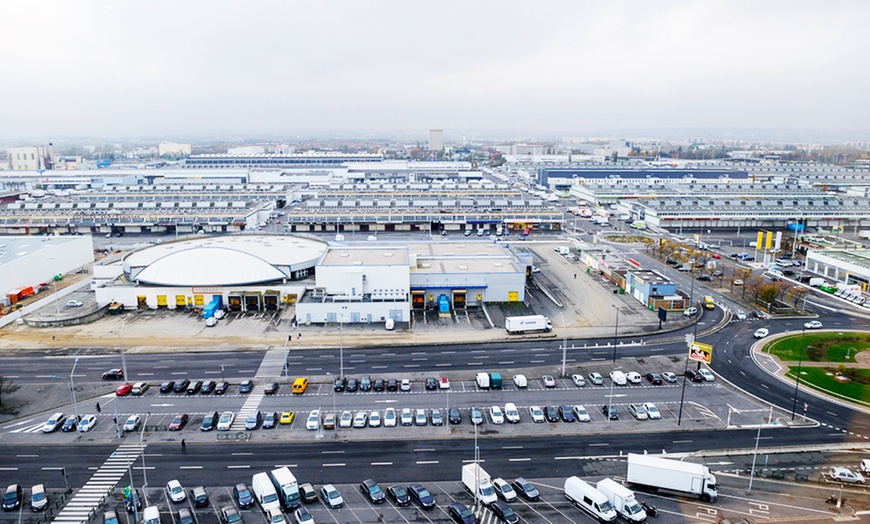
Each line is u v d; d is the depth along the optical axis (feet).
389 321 332.19
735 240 598.34
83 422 225.15
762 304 383.65
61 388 261.24
